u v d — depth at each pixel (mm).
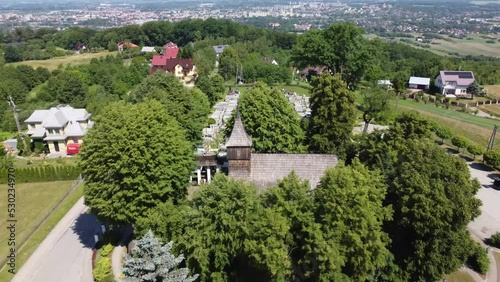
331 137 63938
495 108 120500
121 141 45344
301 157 54094
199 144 77000
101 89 122438
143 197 46188
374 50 112250
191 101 78000
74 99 112250
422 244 41344
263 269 39375
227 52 166875
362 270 39062
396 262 43906
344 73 116000
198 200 41094
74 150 81938
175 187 50500
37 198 63750
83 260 48594
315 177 52875
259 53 198750
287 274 40719
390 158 48938
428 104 123500
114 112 49094
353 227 38031
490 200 61500
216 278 39875
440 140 87125
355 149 60125
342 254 37562
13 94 114188
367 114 86688
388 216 40719
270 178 53250
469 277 45250
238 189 39156
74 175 70500
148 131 46875
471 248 45656
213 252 40250
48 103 111438
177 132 52562
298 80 158375
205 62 160625
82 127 86500
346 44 112062
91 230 55094
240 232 38531
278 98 64062
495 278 45125
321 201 39250
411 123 54969
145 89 78938
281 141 62219
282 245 37000
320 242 36219
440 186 40719
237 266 43469
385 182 45750
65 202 62438
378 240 38000
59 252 50125
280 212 38750
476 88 135500
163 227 41719
